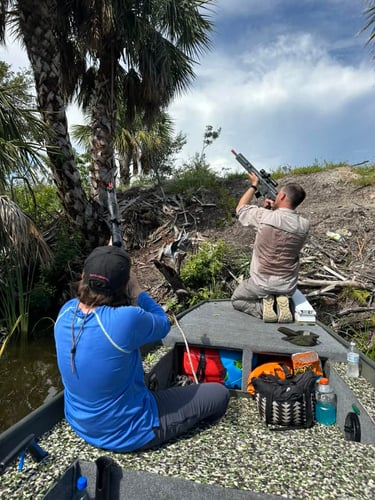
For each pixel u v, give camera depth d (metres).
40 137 5.56
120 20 6.89
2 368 5.01
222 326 3.38
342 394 2.41
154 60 7.64
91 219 7.36
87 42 7.17
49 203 9.04
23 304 5.86
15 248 5.23
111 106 7.53
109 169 7.62
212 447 1.90
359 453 1.88
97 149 7.54
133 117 8.64
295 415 2.24
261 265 3.58
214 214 7.93
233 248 6.55
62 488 1.56
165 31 7.63
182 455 1.79
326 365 2.82
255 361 2.96
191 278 5.95
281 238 3.44
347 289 5.26
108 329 1.65
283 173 9.90
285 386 2.31
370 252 5.87
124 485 1.63
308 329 3.38
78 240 7.18
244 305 3.79
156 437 1.80
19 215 5.02
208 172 9.70
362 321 4.86
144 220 7.82
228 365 3.00
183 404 1.97
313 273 5.70
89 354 1.65
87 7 6.84
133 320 1.67
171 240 7.23
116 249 1.82
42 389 4.50
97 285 1.71
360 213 6.77
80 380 1.67
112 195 2.53
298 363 2.65
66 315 1.79
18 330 5.88
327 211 7.10
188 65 8.36
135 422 1.74
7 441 1.64
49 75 6.40
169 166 12.34
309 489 1.57
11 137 5.14
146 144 12.18
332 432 2.26
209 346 3.00
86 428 1.74
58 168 6.88
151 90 7.77
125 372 1.69
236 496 1.53
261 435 2.10
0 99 5.00
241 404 2.65
